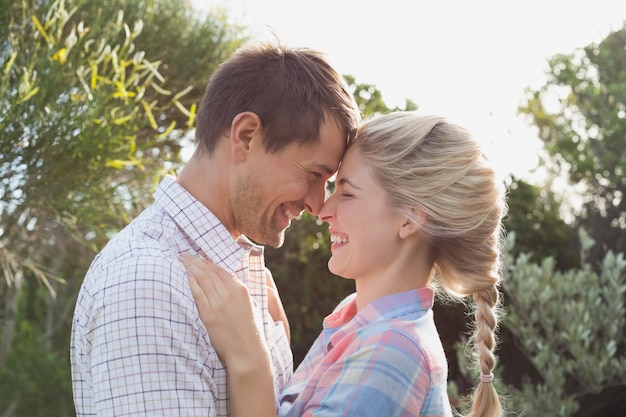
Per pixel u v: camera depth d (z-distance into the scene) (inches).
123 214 175.8
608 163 399.5
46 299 490.9
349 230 70.5
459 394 322.0
